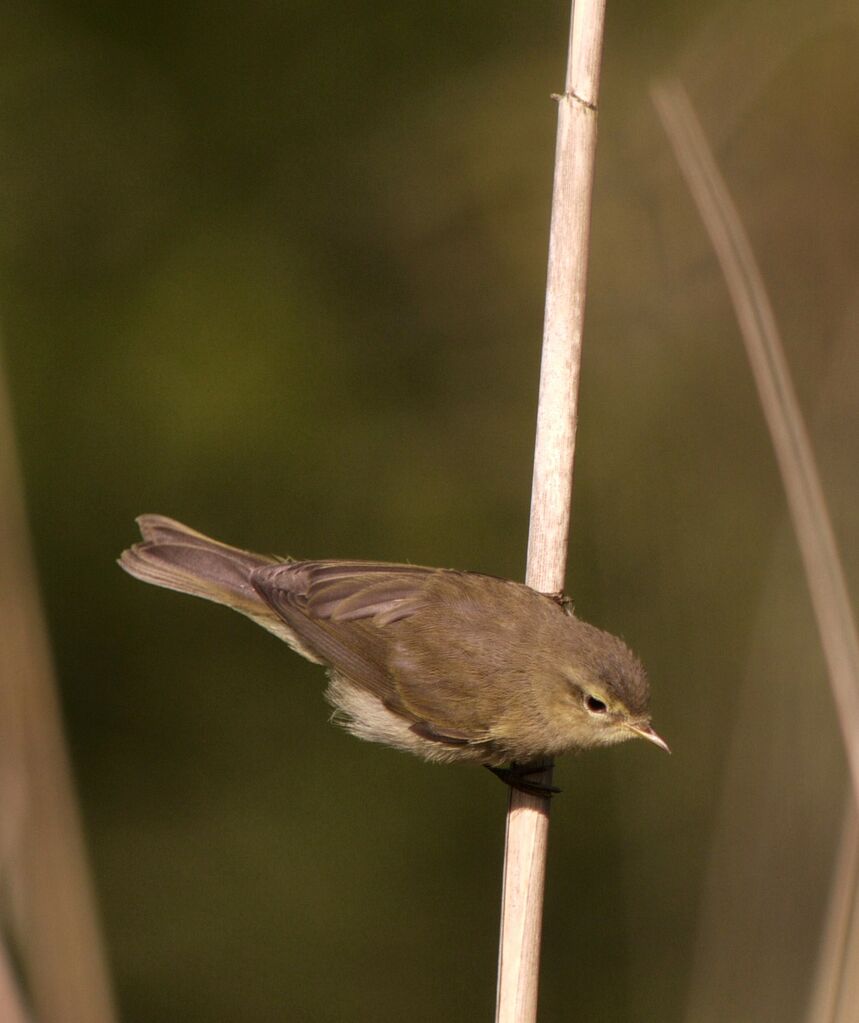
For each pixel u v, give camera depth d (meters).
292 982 12.02
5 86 13.46
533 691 7.34
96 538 12.80
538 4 14.34
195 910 12.23
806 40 12.86
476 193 14.09
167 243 13.51
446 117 14.26
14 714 7.80
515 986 6.72
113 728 12.66
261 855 12.41
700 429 13.55
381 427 13.59
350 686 8.04
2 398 8.66
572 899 12.15
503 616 7.57
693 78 13.05
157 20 13.83
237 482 13.03
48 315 13.08
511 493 13.64
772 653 10.51
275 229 13.80
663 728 12.66
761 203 12.74
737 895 9.48
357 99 14.18
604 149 13.85
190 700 12.83
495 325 14.00
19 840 7.42
